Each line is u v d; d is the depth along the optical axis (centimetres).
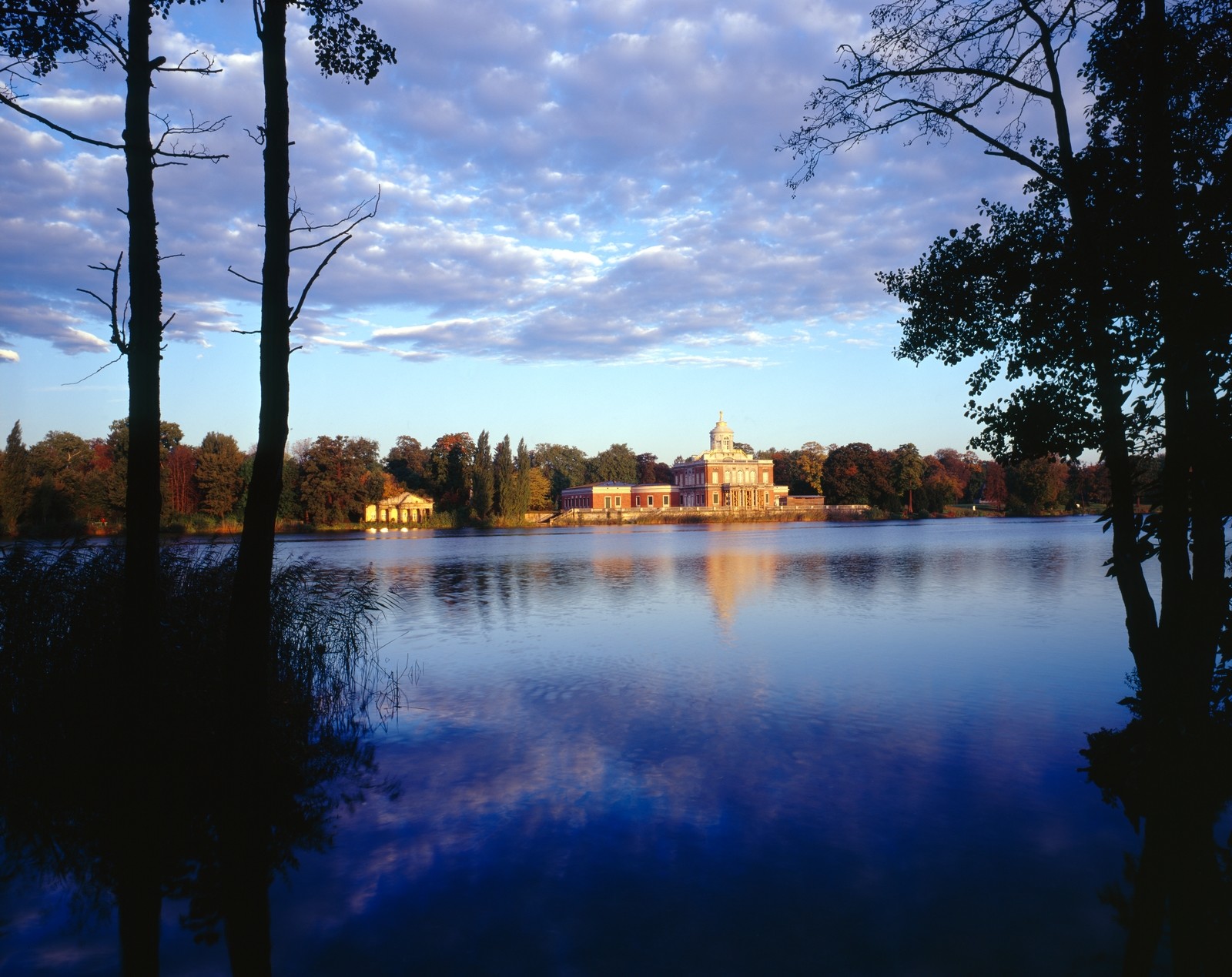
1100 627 2211
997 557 4838
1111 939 657
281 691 1269
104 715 1078
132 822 906
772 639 2072
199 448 9450
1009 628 2200
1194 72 894
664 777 1046
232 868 801
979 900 719
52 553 1311
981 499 16550
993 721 1295
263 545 952
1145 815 901
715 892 739
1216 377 834
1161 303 853
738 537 8281
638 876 771
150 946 665
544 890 746
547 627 2309
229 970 628
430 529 11350
